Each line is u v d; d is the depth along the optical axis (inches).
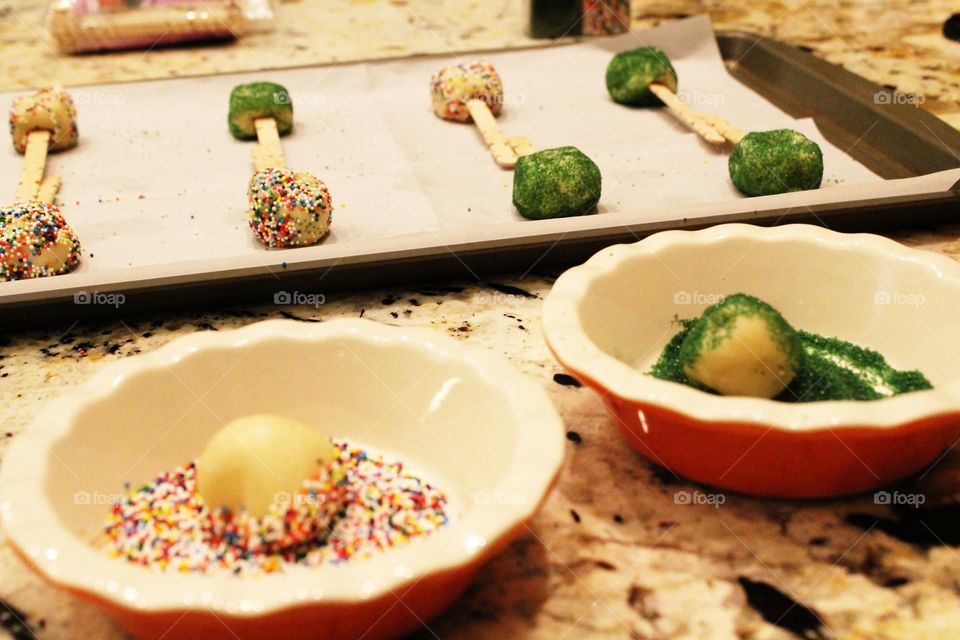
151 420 24.2
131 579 17.5
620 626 20.6
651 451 24.3
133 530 22.2
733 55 58.5
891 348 27.6
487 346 30.7
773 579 21.6
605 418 27.1
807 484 22.9
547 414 21.8
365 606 17.5
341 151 48.6
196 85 56.0
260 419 22.0
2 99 54.4
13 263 36.5
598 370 22.3
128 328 32.8
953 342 26.0
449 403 24.4
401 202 43.0
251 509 21.1
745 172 41.3
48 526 18.8
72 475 21.8
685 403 21.1
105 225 41.6
